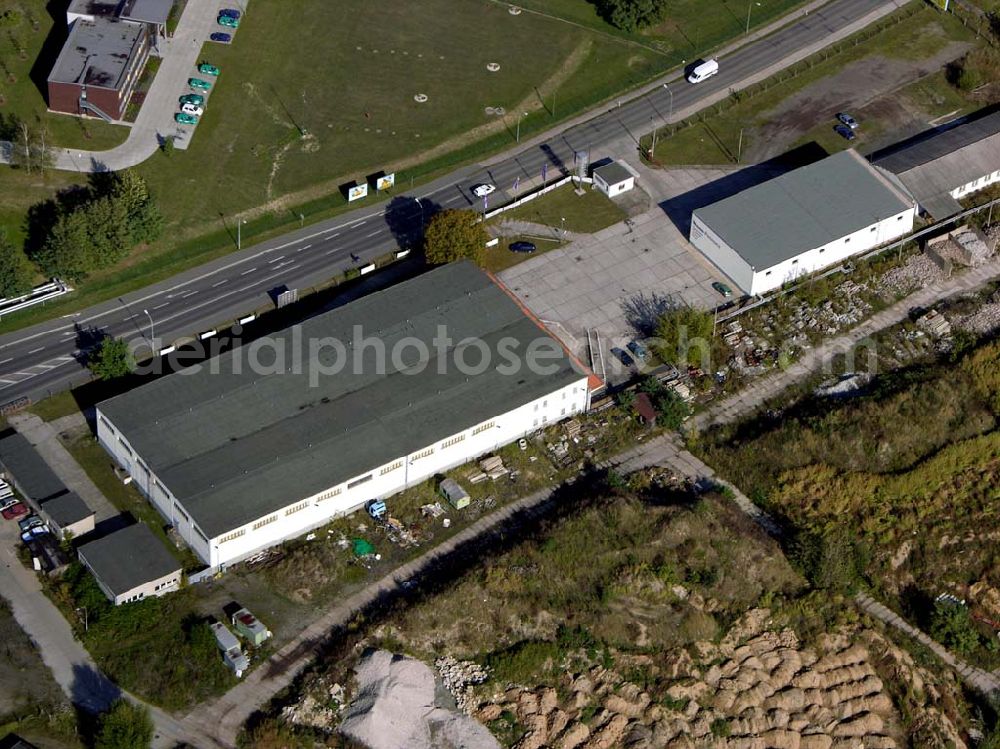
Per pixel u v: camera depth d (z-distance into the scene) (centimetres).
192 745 13525
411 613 14538
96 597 14588
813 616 15212
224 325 18000
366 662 14112
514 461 16525
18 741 13338
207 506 14962
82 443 16450
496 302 17650
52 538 15250
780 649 14862
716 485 16375
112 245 18338
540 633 14688
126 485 15988
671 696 14338
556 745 13838
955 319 18512
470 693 14125
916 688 14738
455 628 14588
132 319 18025
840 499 16312
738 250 18488
